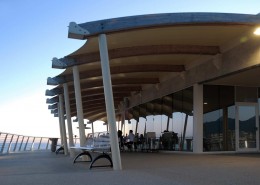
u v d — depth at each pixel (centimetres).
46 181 762
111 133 1016
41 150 3162
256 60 1310
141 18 1066
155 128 2384
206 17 1101
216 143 1773
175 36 1342
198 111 1756
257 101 1862
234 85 1822
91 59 1451
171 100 2103
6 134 2348
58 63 1434
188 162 1173
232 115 1811
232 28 1249
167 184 683
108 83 1031
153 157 1527
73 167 1139
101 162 1314
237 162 1127
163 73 2117
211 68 1631
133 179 766
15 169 1091
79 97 1445
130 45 1434
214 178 753
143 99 2620
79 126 1438
